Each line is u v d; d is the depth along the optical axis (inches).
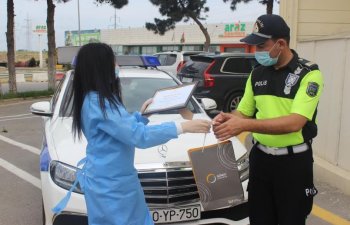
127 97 211.2
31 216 198.2
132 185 106.7
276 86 115.9
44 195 155.7
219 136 108.4
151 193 147.3
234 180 137.8
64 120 192.2
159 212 146.7
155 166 148.1
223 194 137.4
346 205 204.7
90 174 105.4
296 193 118.0
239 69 468.1
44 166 161.9
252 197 127.3
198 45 2053.4
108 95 102.7
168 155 152.7
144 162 149.2
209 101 235.3
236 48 1897.1
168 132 103.1
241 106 128.4
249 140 341.4
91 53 103.3
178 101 107.3
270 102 116.8
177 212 147.8
